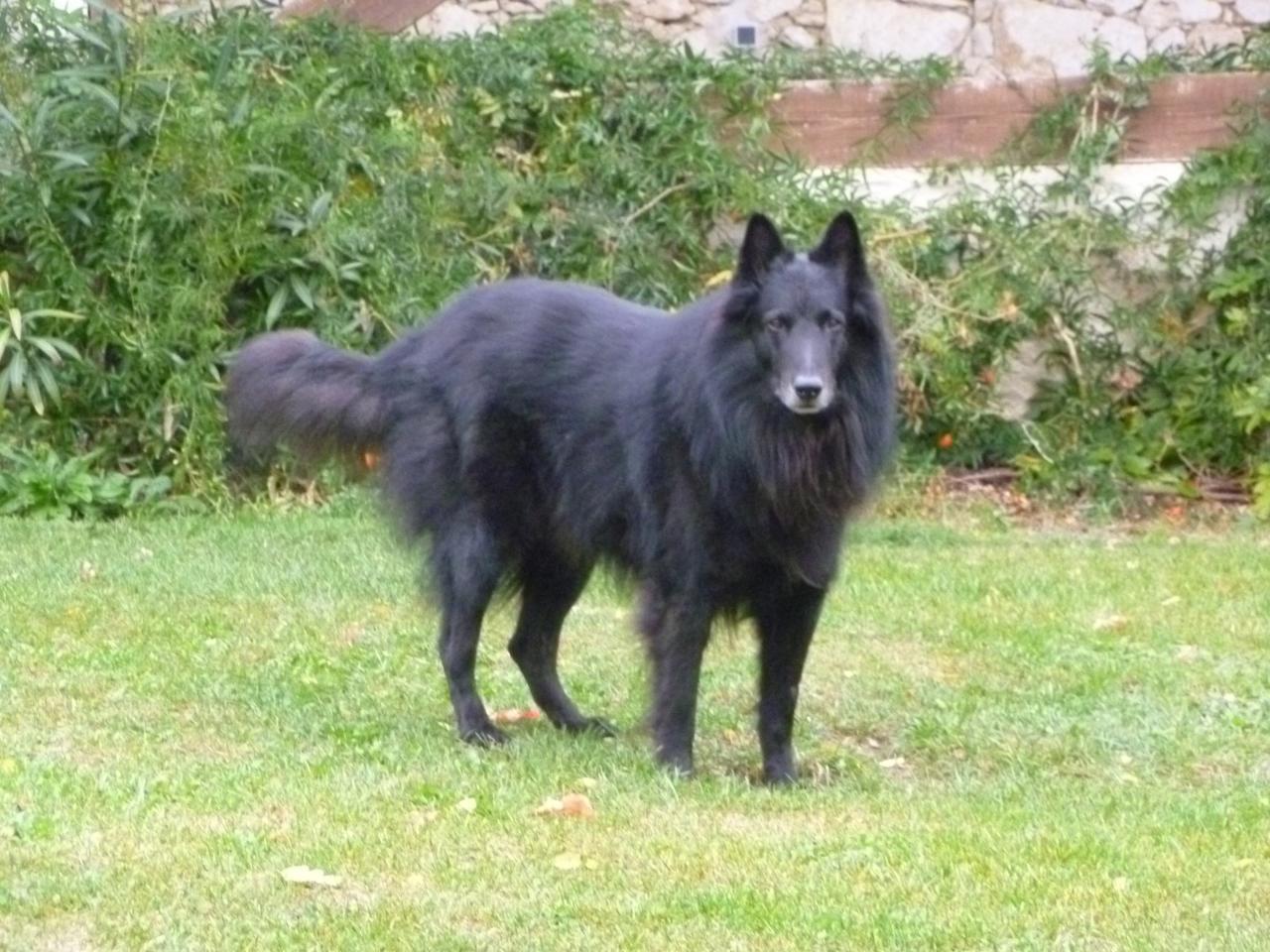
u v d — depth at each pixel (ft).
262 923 23.56
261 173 55.62
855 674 39.27
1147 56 64.34
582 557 34.37
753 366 31.07
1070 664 40.22
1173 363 60.64
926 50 69.21
